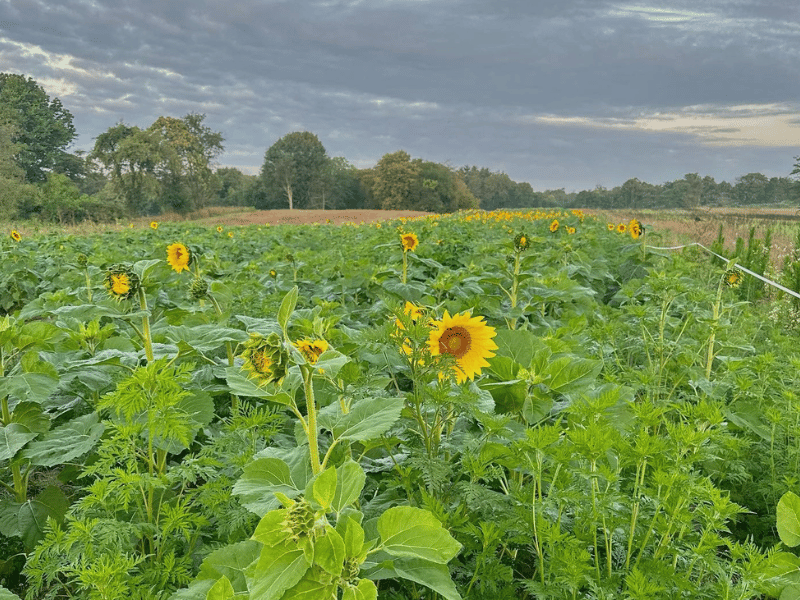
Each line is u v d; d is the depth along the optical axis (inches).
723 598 72.7
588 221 909.8
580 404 89.7
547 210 1379.2
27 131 3607.3
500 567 81.4
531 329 215.0
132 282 125.8
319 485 53.6
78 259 288.2
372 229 883.4
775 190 5792.3
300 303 253.6
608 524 81.0
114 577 76.5
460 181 5226.4
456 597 64.0
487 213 1396.4
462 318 92.0
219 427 136.5
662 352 178.5
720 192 5954.7
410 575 67.1
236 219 2439.7
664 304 193.5
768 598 92.6
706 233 784.9
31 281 409.7
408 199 4493.1
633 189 5915.4
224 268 355.9
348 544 52.2
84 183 4101.9
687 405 97.0
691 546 80.2
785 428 135.6
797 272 354.6
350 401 91.3
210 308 196.2
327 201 4766.2
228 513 91.7
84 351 145.9
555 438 79.0
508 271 235.6
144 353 132.0
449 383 90.1
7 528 118.5
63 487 151.9
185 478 92.8
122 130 3262.8
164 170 3334.2
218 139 3900.1
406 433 103.9
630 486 99.0
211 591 60.1
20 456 118.1
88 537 84.5
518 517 82.0
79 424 124.0
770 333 237.3
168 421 93.9
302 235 808.9
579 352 156.0
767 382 157.8
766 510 127.3
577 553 75.8
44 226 1424.7
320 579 50.0
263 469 72.6
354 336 95.8
